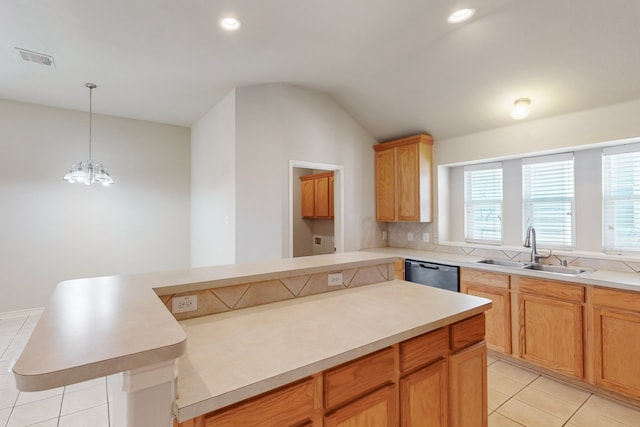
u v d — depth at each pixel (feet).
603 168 9.92
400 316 4.97
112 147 15.99
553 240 11.03
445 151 13.38
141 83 12.01
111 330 2.82
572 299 8.50
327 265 6.38
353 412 3.90
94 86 12.26
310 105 13.08
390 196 14.52
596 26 7.47
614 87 8.59
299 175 19.56
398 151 14.19
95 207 15.58
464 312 5.27
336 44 9.30
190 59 10.14
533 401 7.99
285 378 3.25
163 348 2.49
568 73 8.73
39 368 2.09
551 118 10.28
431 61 10.07
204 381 3.05
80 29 8.39
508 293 9.78
